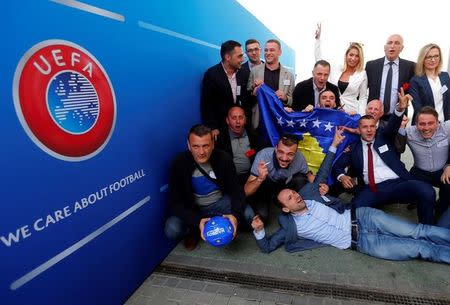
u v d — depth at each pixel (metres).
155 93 2.03
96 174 1.52
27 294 1.18
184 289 1.89
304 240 2.23
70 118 1.35
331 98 2.74
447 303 1.65
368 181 2.46
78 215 1.42
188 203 2.21
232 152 2.67
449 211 2.12
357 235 2.12
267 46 2.96
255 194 2.61
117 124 1.66
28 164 1.17
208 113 2.71
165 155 2.18
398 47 2.91
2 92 1.06
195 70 2.63
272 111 2.80
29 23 1.15
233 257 2.19
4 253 1.09
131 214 1.82
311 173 2.63
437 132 2.39
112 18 1.60
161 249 2.19
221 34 3.26
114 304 1.70
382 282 1.83
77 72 1.38
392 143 2.50
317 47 3.68
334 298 1.74
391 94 3.02
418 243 1.96
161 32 2.07
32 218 1.19
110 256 1.65
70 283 1.39
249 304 1.73
